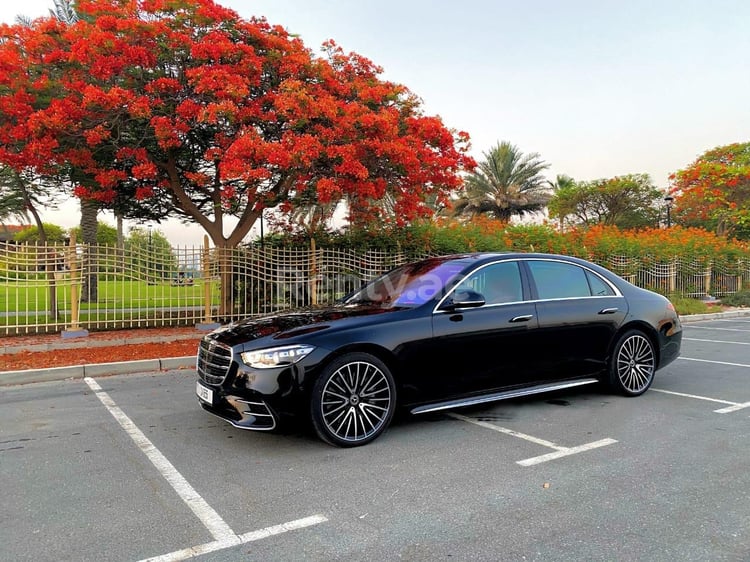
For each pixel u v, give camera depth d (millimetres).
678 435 4844
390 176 10914
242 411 4301
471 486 3730
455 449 4480
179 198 11555
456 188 11828
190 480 3869
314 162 9906
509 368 5285
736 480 3832
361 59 11805
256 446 4590
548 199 36719
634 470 4023
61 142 9578
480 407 5801
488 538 3012
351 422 4539
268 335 4473
